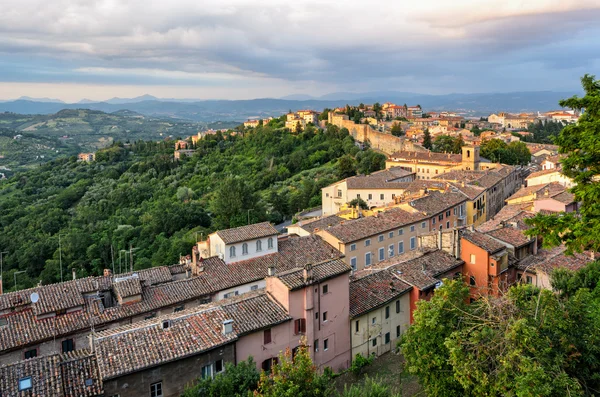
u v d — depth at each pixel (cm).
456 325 3366
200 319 4112
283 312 4403
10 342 4419
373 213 9031
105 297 5444
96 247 11462
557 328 3047
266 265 6150
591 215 2952
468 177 11488
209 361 3869
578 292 3481
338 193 12475
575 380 2670
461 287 3622
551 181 10688
